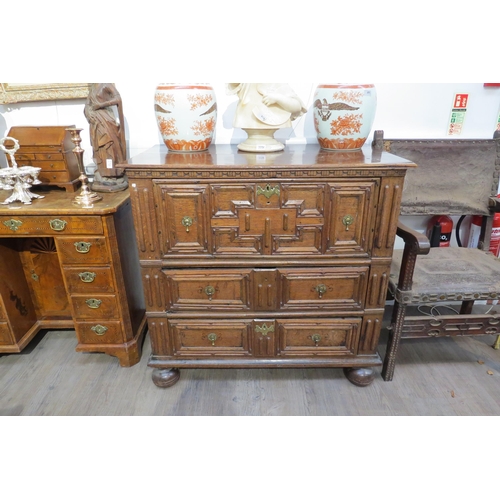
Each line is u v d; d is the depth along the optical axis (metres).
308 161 1.29
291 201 1.30
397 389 1.62
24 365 1.78
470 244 2.03
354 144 1.49
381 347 1.89
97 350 1.72
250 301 1.46
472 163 1.78
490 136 1.85
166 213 1.31
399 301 1.47
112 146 1.64
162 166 1.23
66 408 1.54
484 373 1.71
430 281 1.51
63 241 1.51
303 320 1.49
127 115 1.78
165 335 1.52
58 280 1.84
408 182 1.79
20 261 1.78
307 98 1.74
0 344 1.72
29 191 1.66
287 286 1.43
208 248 1.36
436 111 1.80
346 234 1.35
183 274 1.41
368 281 1.43
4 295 1.65
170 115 1.42
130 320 1.71
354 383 1.63
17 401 1.57
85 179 1.50
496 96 1.78
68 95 1.74
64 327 1.91
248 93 1.44
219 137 1.81
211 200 1.29
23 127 1.66
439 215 1.92
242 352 1.55
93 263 1.55
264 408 1.54
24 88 1.70
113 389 1.64
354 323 1.49
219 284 1.43
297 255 1.37
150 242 1.35
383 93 1.76
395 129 1.83
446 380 1.67
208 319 1.50
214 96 1.48
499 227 1.98
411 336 1.57
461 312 1.97
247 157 1.38
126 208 1.68
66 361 1.81
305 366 1.57
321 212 1.31
